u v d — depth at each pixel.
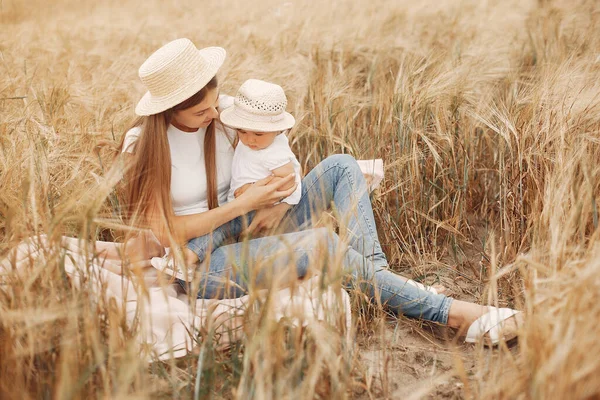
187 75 2.00
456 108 2.93
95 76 3.98
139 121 2.20
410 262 2.65
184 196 2.22
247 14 6.06
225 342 1.88
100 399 1.57
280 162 2.19
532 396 1.35
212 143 2.23
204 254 2.12
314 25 4.87
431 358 2.00
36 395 1.62
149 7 7.49
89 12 7.34
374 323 2.13
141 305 1.64
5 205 2.08
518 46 4.27
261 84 2.17
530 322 1.52
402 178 2.82
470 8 5.43
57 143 2.55
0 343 1.62
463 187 2.81
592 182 2.14
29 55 4.50
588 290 1.43
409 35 4.68
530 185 2.49
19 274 1.78
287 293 2.08
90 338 1.58
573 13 4.52
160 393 1.69
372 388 1.84
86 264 1.70
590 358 1.28
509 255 2.41
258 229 2.27
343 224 1.80
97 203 1.66
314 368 1.47
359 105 3.39
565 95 2.54
